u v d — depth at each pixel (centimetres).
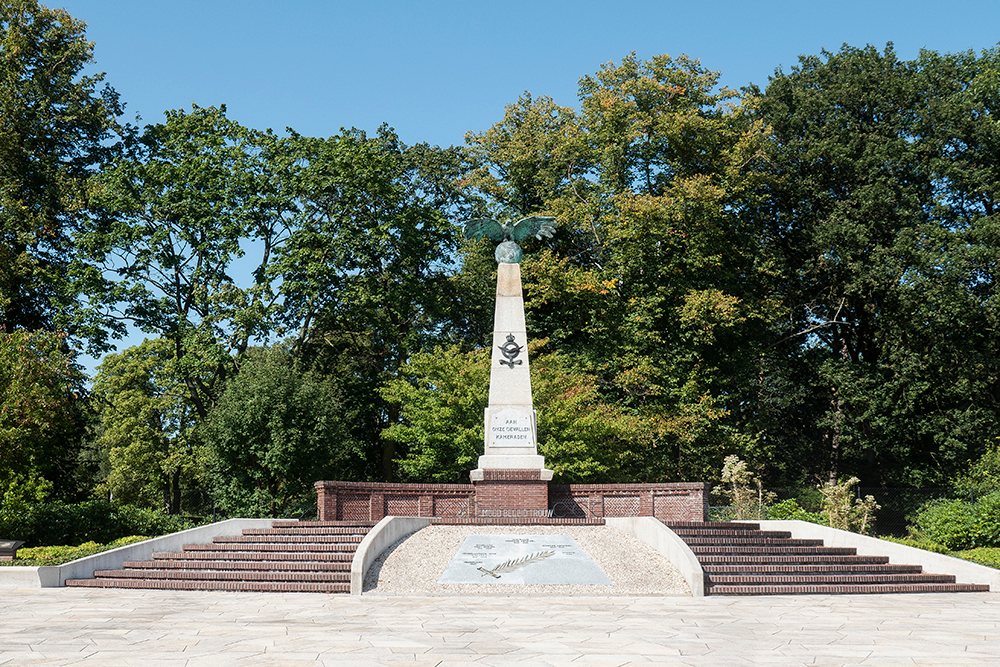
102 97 4709
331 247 4538
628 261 4800
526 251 5056
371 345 5109
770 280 5228
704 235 4747
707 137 4788
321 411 4009
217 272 4534
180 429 5203
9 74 4291
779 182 4975
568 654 1317
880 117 5103
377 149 4659
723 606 1947
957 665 1242
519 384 3005
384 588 2186
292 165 4597
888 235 4922
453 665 1226
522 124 5212
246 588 2214
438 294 4891
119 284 4319
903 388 4800
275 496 4081
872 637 1498
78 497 4284
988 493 3669
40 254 4503
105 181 4441
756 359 5081
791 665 1239
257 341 4491
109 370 5450
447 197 5316
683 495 3014
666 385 4644
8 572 2305
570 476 3753
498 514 2897
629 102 4828
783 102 5303
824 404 5578
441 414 3759
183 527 3725
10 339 3359
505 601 2016
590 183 5075
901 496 4506
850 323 5281
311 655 1298
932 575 2384
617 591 2188
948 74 5038
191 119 4653
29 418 3175
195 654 1305
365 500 3030
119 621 1655
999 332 4650
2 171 4253
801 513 3638
